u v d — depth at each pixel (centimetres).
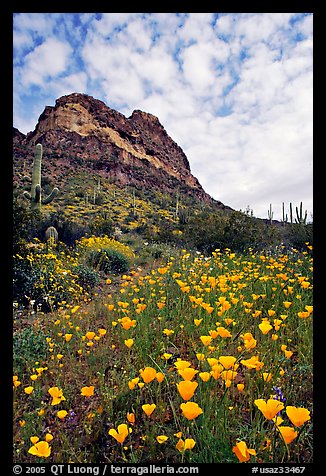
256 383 229
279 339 309
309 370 236
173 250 1099
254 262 695
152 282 508
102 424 224
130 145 8581
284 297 425
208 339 212
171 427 207
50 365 331
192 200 7144
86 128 7675
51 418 246
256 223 1044
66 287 673
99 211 4150
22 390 285
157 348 311
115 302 559
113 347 345
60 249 1089
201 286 521
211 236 1073
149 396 245
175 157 10300
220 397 223
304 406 208
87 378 301
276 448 184
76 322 479
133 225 3828
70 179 5522
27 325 478
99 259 1009
